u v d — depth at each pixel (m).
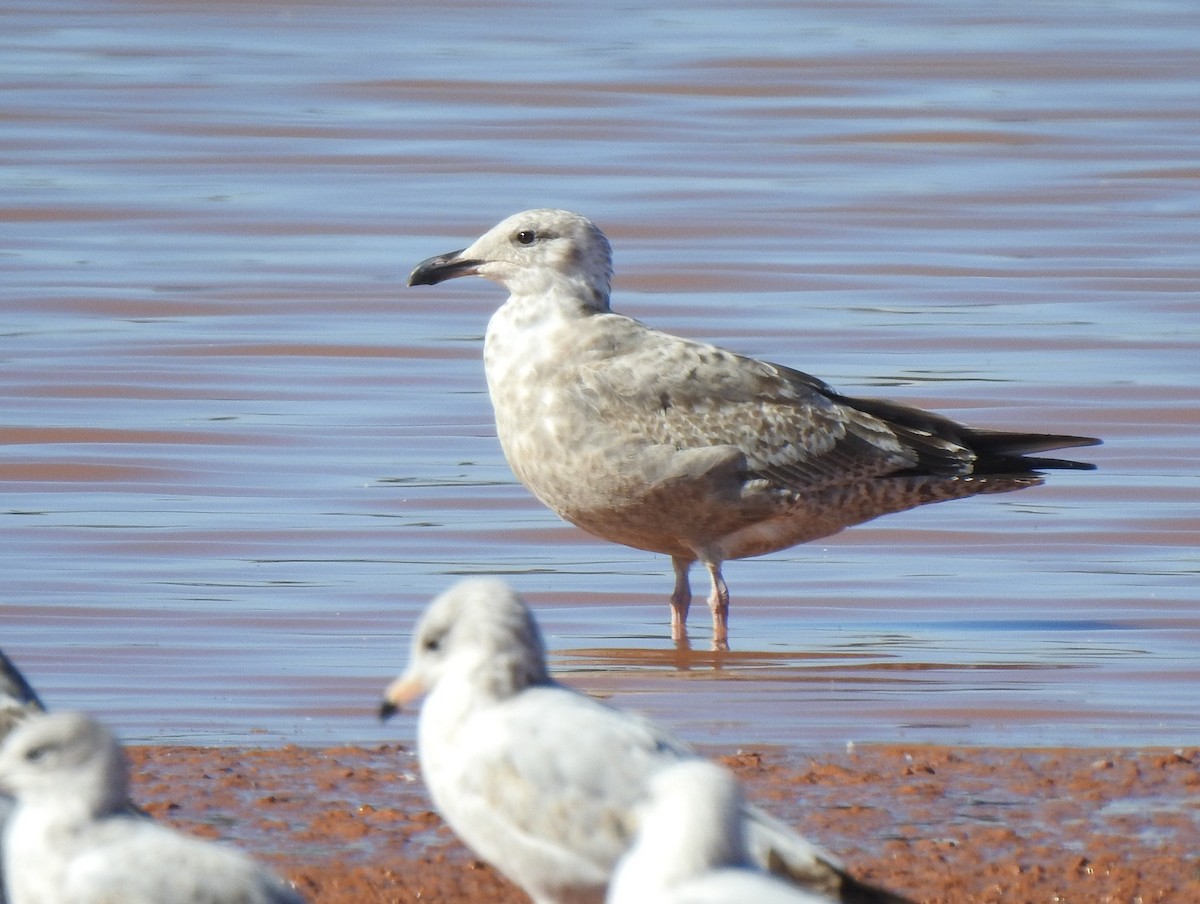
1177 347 21.27
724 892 5.75
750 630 13.96
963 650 13.30
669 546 14.15
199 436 18.25
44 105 31.97
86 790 6.86
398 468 17.61
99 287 23.20
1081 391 19.88
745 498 13.88
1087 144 30.53
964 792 10.13
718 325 22.06
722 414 13.92
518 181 28.28
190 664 12.66
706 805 6.02
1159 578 15.15
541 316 13.99
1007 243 25.50
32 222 26.00
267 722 11.54
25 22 38.47
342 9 40.19
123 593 14.24
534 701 7.48
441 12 39.97
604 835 7.18
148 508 16.38
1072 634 13.72
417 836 9.48
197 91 33.09
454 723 7.50
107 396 19.39
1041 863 9.09
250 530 15.87
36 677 12.35
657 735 7.42
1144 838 9.45
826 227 26.08
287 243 25.34
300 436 18.38
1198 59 36.28
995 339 21.58
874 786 10.20
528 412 13.90
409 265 24.56
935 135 31.11
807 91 33.53
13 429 18.30
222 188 27.81
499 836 7.37
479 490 17.11
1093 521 16.61
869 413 14.65
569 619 14.18
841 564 15.69
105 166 28.77
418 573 15.03
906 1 41.34
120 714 11.63
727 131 31.20
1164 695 12.20
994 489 14.75
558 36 37.69
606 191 27.77
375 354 21.09
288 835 9.48
